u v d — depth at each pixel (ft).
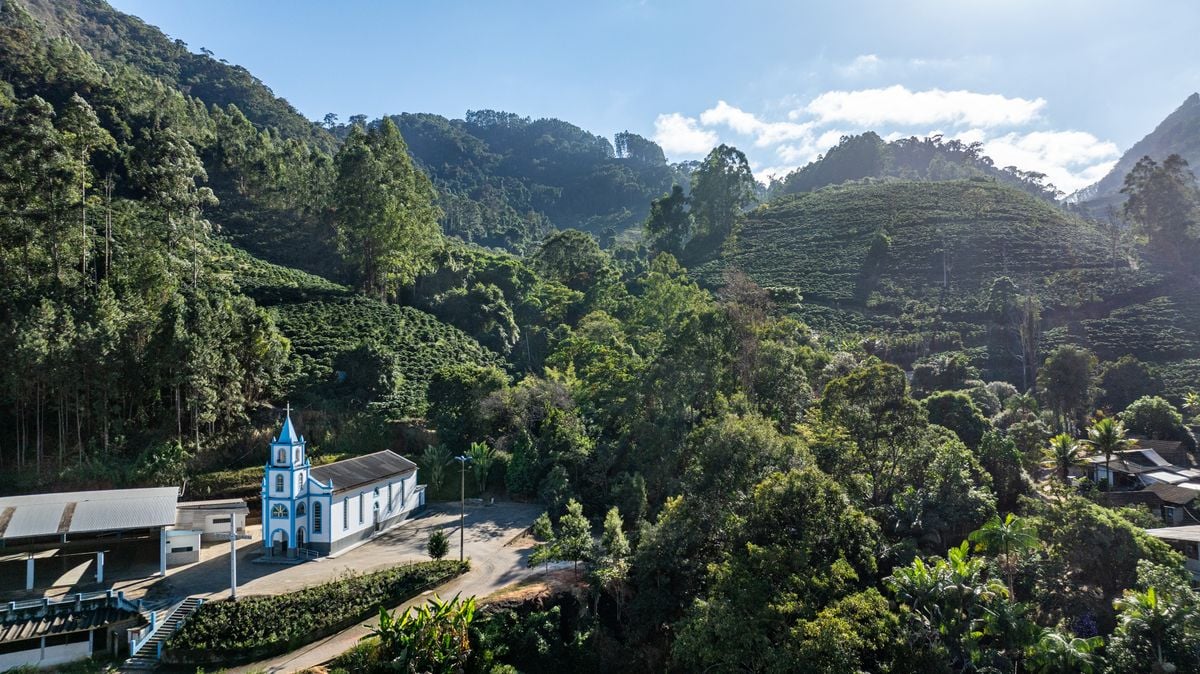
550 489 217.97
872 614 121.39
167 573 170.71
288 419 187.93
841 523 142.31
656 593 158.20
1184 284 382.63
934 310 399.85
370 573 166.61
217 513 193.77
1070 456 222.28
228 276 313.73
